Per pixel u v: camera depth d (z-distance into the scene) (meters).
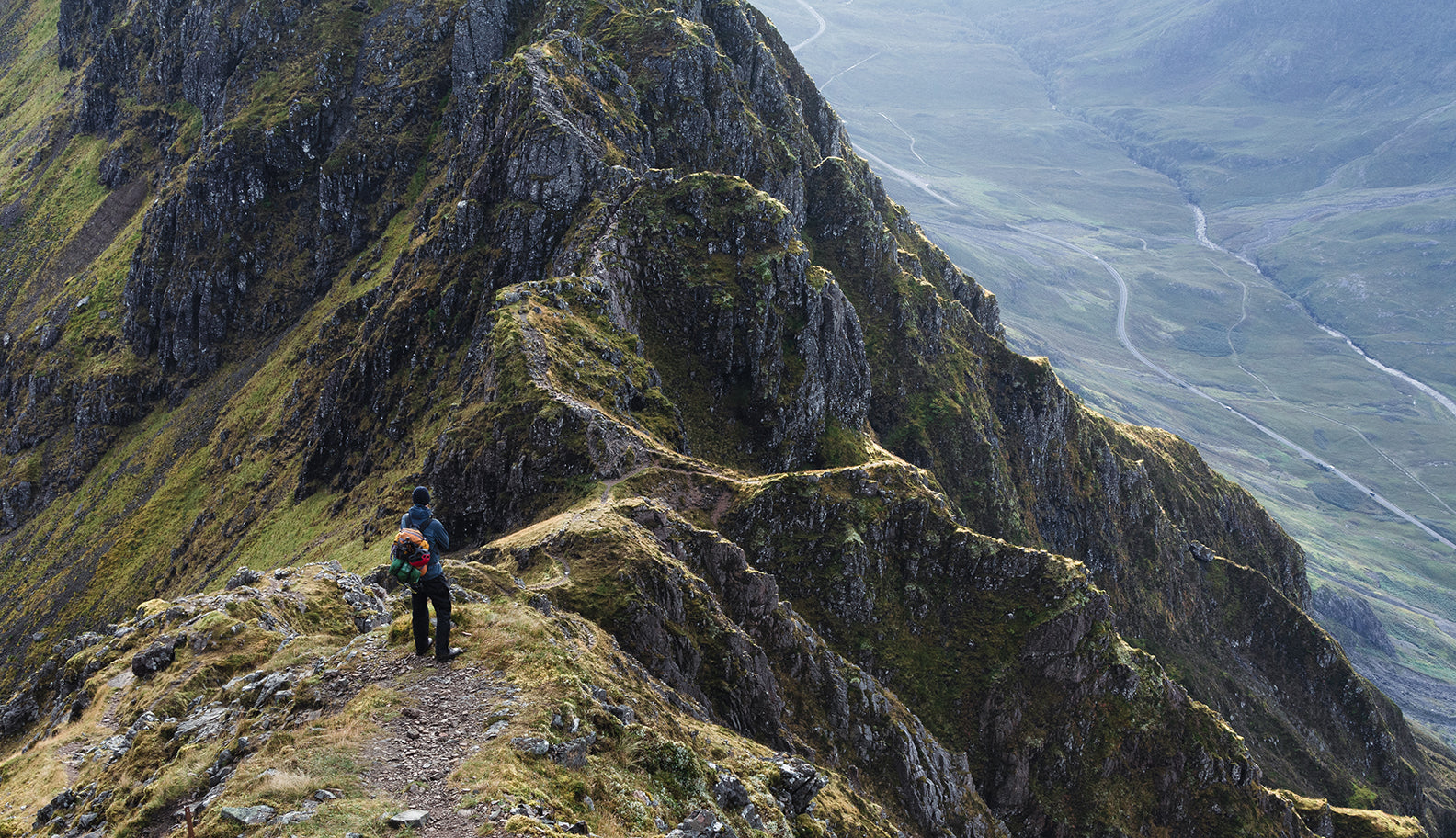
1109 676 100.94
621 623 60.22
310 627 35.59
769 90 183.62
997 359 183.12
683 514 90.31
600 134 139.50
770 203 133.38
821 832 33.84
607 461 91.25
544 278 126.19
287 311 174.12
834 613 94.38
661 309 125.44
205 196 179.00
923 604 101.00
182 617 35.28
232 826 17.94
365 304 149.12
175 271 176.50
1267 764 178.88
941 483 151.00
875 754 77.44
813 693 77.06
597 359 107.12
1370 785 193.88
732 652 66.31
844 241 168.00
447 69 185.25
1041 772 95.81
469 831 17.59
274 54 193.88
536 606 46.34
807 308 130.50
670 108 157.00
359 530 104.06
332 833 17.09
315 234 178.75
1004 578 103.50
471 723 21.62
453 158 150.62
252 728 23.53
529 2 181.62
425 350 128.75
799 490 98.00
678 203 131.75
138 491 158.62
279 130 179.88
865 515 100.44
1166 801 99.38
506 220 130.12
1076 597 101.69
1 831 24.53
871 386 152.75
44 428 176.62
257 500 137.88
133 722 28.27
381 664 24.67
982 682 97.44
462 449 96.44
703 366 124.44
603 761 21.98
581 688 23.67
